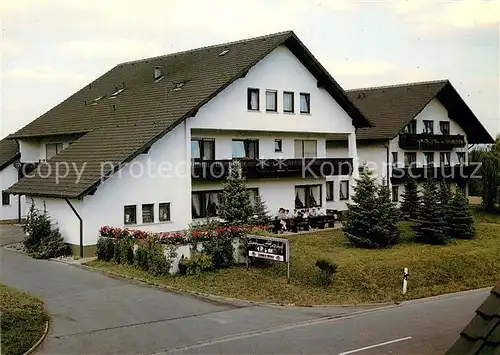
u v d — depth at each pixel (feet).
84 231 82.48
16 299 54.75
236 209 90.02
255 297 63.46
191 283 67.26
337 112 119.44
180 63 118.11
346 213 95.66
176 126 91.86
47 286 65.41
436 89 151.84
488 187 158.10
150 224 89.76
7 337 44.34
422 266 80.79
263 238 72.69
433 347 45.88
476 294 72.59
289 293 65.82
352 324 53.98
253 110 103.86
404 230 108.17
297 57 111.34
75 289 64.13
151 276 70.03
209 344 46.44
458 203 105.40
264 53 101.55
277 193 112.68
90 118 110.42
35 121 125.70
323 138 122.83
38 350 43.88
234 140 106.83
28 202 96.17
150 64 128.57
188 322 52.80
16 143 134.41
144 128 92.22
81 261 79.71
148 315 54.75
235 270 73.31
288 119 109.70
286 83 109.60
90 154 91.97
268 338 48.42
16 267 76.28
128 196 87.20
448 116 163.84
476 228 116.37
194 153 101.09
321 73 113.70
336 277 72.23
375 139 140.67
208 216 101.04
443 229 97.91
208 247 73.41
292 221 106.01
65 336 47.55
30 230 87.10
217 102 98.32
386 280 73.61
